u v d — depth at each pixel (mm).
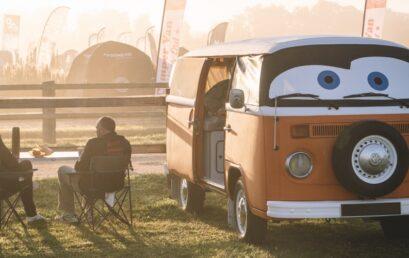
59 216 9875
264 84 7746
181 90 10406
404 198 7660
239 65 8641
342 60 7898
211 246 8352
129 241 8703
